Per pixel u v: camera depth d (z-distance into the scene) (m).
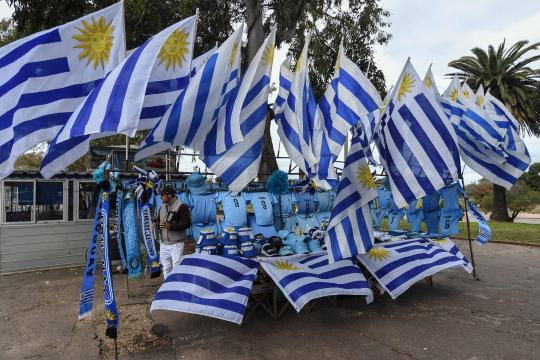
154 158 9.09
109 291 3.65
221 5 10.91
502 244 11.52
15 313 5.34
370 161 6.23
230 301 4.20
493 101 7.24
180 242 5.57
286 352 4.02
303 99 4.63
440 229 7.11
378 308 5.41
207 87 3.61
